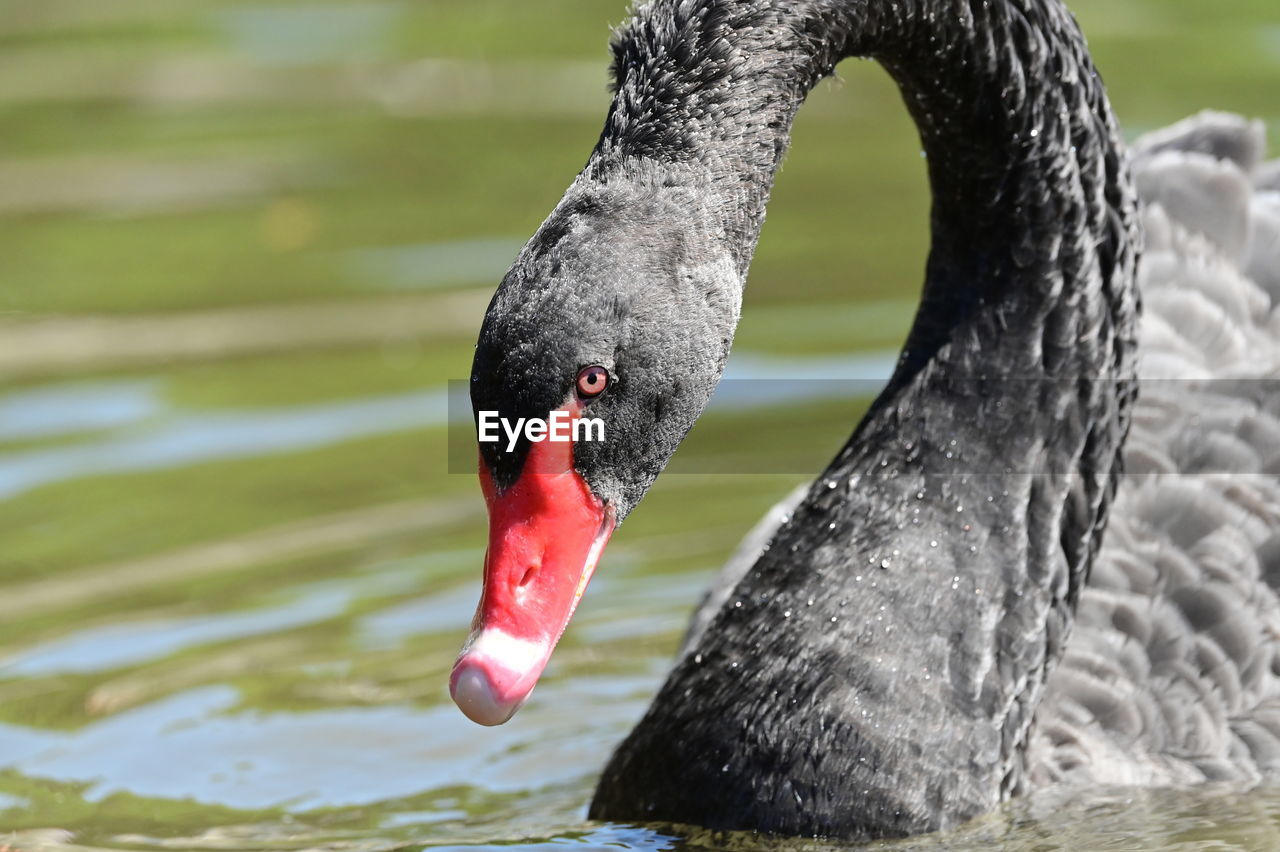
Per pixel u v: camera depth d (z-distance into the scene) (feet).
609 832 24.04
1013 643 24.34
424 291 44.55
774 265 45.93
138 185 51.90
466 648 20.79
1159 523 27.20
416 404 39.37
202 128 55.98
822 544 24.59
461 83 58.90
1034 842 22.95
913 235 47.65
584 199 20.90
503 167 52.26
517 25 63.77
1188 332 29.45
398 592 33.22
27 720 28.86
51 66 60.85
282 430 38.47
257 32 63.93
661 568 34.96
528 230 47.65
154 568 33.71
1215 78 55.67
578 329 20.44
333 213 49.62
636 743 24.59
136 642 31.40
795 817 23.36
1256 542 26.78
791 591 24.35
